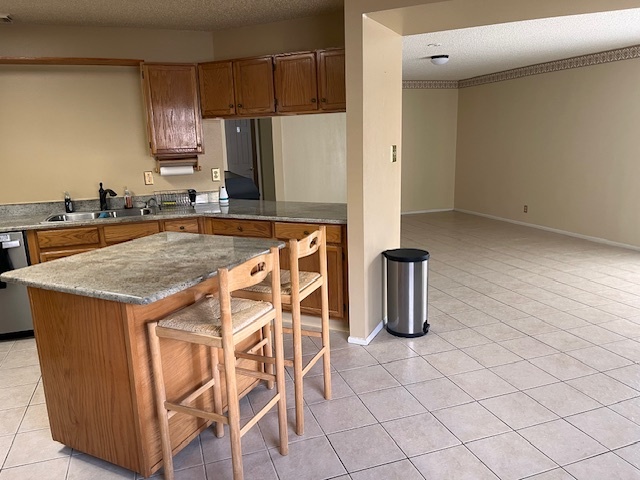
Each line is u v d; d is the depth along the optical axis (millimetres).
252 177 6211
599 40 5023
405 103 8297
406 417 2393
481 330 3445
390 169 3520
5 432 2344
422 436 2240
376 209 3283
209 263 2105
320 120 6242
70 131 3951
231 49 4023
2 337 3449
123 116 4051
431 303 4020
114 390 1929
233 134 6008
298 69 3520
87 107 3959
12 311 3428
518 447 2145
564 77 6355
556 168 6672
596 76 5898
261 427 2338
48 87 3850
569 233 6582
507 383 2701
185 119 3900
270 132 5992
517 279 4645
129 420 1930
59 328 1981
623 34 4723
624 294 4145
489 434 2244
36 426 2393
